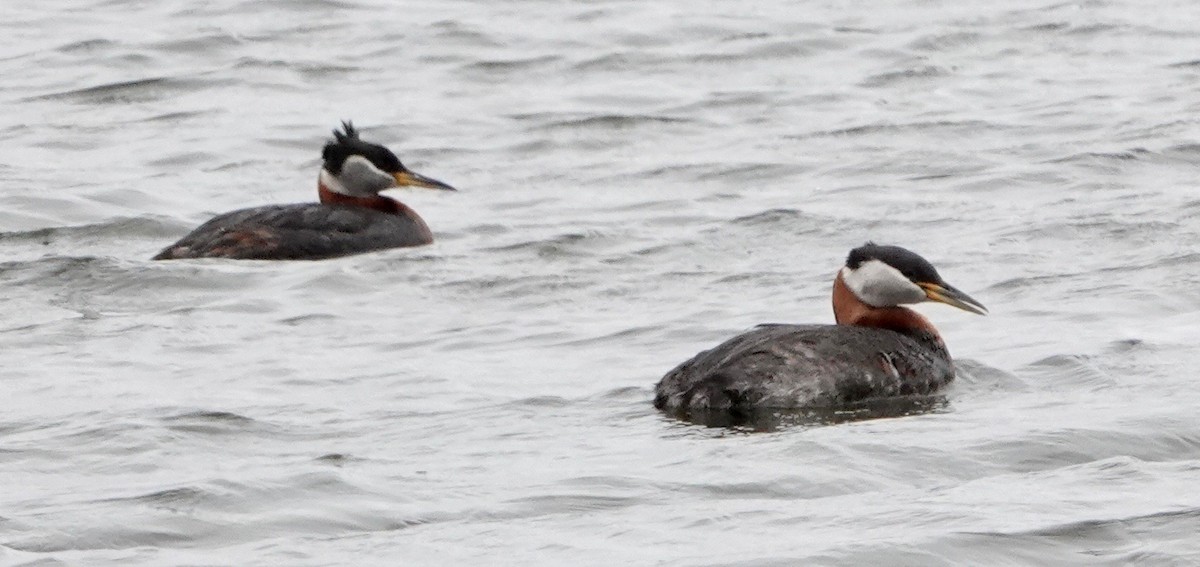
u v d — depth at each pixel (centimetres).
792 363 1459
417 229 2161
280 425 1428
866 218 2192
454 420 1435
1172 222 2083
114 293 1941
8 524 1184
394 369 1612
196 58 3216
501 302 1892
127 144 2725
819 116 2784
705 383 1441
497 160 2611
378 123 2816
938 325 1733
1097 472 1263
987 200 2267
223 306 1878
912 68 3050
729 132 2719
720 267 2005
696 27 3350
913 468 1284
